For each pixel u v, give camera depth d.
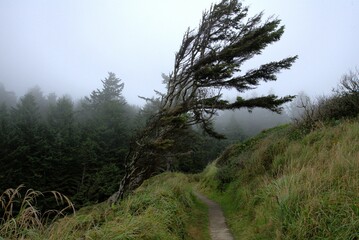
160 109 13.25
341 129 9.84
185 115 12.37
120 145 45.69
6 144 33.22
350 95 11.80
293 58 13.30
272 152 12.22
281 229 5.70
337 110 11.77
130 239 5.02
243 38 14.02
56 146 36.22
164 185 11.38
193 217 9.51
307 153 9.09
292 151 10.27
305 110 13.02
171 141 11.51
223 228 8.62
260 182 10.13
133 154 12.73
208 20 14.64
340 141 8.59
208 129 14.85
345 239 4.39
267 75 13.87
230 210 10.84
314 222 5.01
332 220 4.86
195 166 46.75
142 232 5.50
